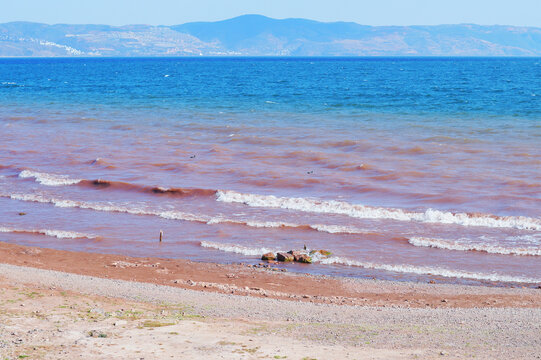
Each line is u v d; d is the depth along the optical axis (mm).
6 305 16969
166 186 38625
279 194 36969
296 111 78375
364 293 21547
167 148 52688
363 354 13805
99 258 25781
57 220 32281
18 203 35938
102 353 13367
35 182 41312
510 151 47594
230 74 198625
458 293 21391
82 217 32844
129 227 30906
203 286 21891
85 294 19062
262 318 17375
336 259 25703
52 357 12906
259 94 108125
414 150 49094
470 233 28766
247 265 25109
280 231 29812
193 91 116500
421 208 33062
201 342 14430
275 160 46875
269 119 70188
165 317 16750
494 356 13758
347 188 37906
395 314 18297
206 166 45000
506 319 17578
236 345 14281
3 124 68875
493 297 20859
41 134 61500
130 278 22828
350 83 144375
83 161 47625
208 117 72500
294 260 25719
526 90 113625
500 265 24578
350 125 64188
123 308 17578
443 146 50406
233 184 39656
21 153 51375
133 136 59406
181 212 33438
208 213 33125
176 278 23078
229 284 22438
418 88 123938
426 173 41000
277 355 13578
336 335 15547
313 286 22391
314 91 115812
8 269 22375
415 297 21000
